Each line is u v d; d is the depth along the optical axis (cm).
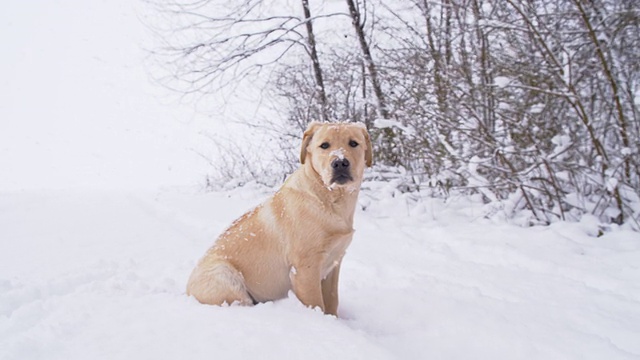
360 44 933
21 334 291
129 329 279
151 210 946
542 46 683
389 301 365
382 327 325
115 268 485
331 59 1001
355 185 344
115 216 854
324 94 1012
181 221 817
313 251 335
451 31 796
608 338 282
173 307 321
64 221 801
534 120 686
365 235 636
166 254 554
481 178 694
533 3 680
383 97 888
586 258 478
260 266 356
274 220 352
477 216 699
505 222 648
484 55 738
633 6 623
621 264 452
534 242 541
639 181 620
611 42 623
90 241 633
